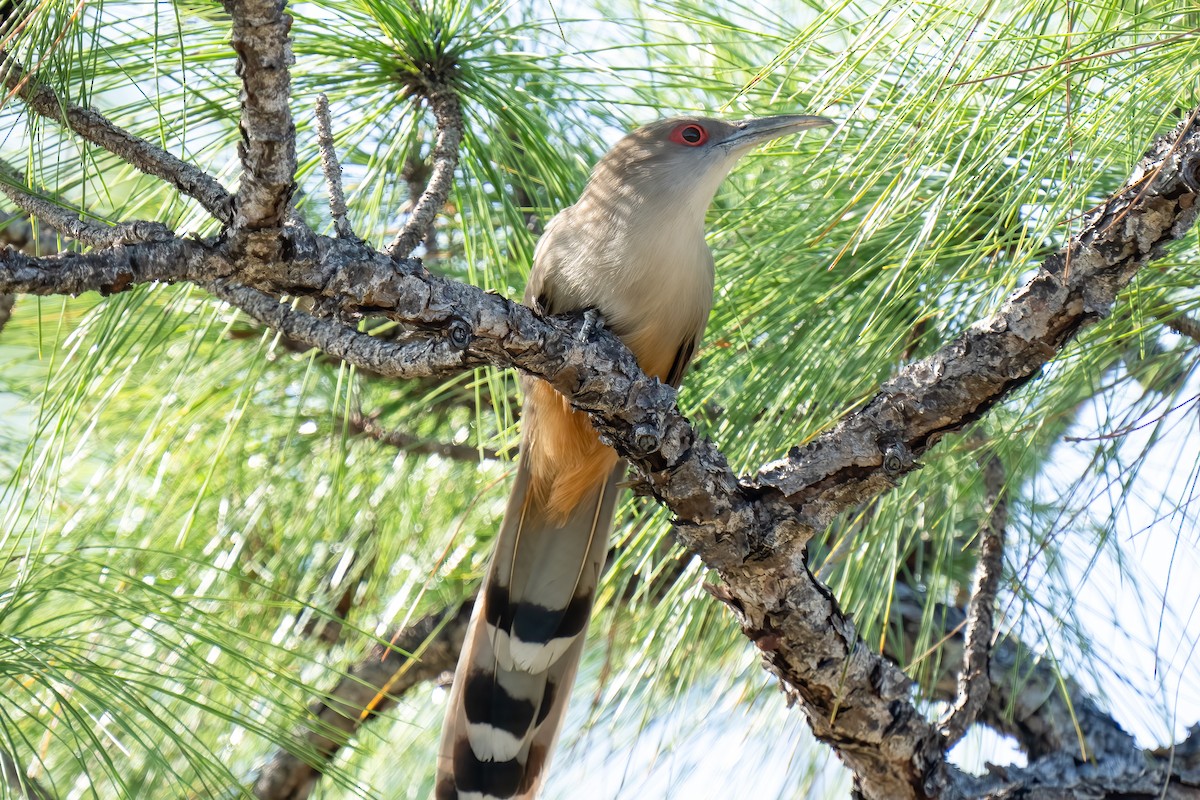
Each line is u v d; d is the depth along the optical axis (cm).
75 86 450
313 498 671
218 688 610
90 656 526
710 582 524
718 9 663
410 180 680
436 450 694
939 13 427
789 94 620
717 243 648
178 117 526
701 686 655
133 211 535
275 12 311
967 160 486
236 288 450
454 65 575
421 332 422
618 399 460
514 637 591
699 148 600
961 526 646
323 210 641
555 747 578
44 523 564
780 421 546
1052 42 455
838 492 466
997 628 534
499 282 602
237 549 617
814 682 494
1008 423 555
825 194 481
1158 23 445
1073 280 434
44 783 520
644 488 480
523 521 604
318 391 686
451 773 571
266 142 336
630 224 581
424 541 692
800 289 558
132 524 643
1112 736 582
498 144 588
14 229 617
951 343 462
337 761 684
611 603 680
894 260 530
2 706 429
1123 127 449
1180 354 512
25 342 701
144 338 569
